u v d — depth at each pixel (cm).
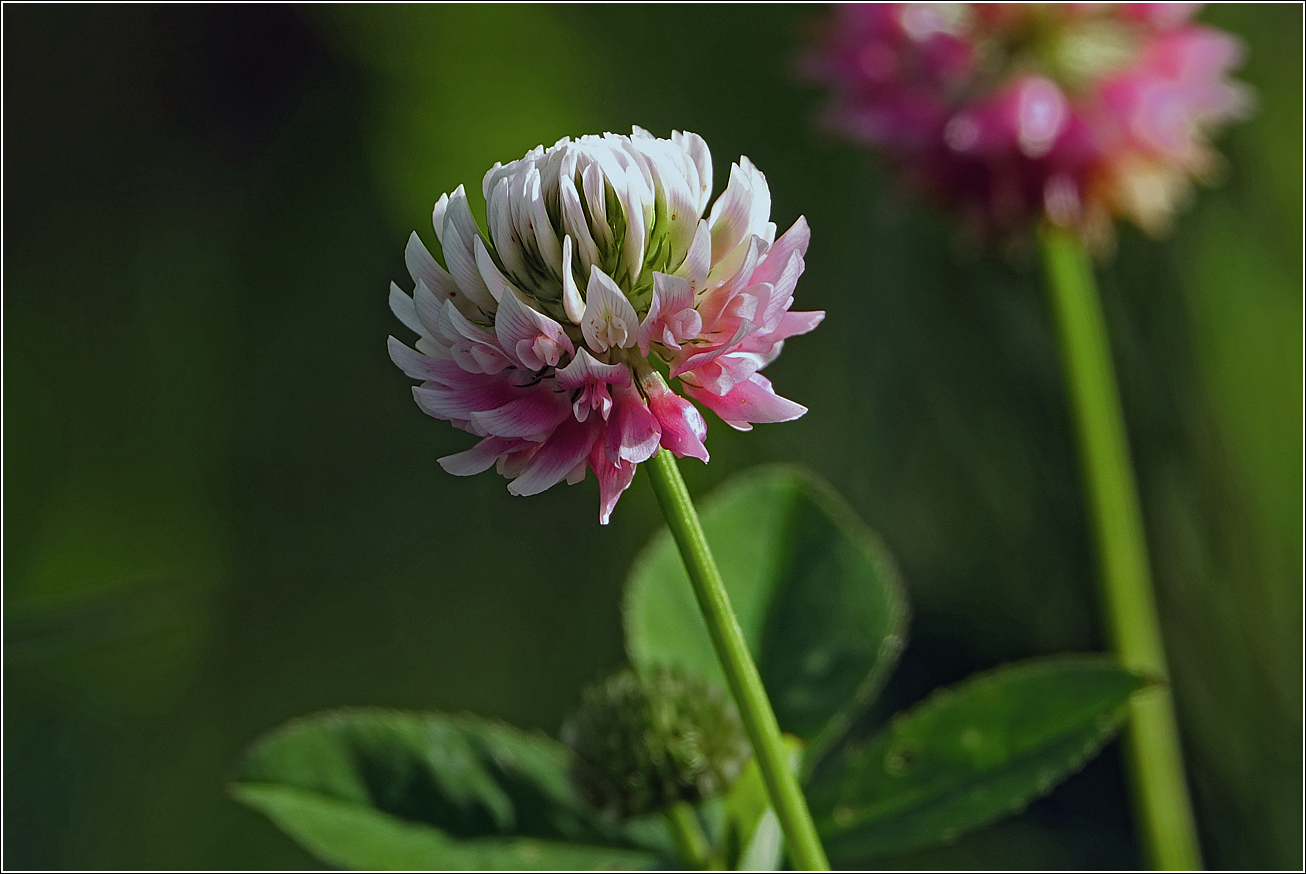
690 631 28
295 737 27
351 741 27
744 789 26
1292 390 34
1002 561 35
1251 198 34
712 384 25
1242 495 34
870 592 28
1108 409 32
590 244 25
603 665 35
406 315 26
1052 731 27
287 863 35
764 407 25
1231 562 34
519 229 25
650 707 27
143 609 34
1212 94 32
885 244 35
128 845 34
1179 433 34
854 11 32
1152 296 34
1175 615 34
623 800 27
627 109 35
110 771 35
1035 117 31
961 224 32
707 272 25
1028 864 34
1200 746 34
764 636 28
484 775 27
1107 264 34
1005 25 32
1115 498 32
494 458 26
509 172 26
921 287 35
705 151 26
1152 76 32
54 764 34
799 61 33
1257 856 34
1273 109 34
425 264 26
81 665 35
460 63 35
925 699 35
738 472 35
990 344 35
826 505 28
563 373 25
